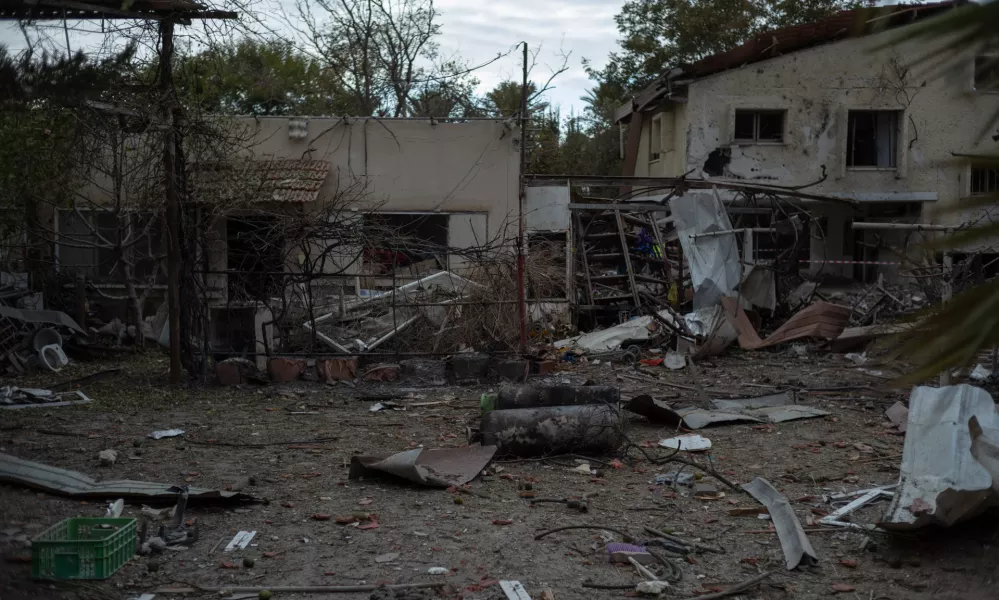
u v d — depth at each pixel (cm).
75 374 1204
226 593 453
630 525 575
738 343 1432
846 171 2072
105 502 604
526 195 1727
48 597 408
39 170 1252
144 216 1540
